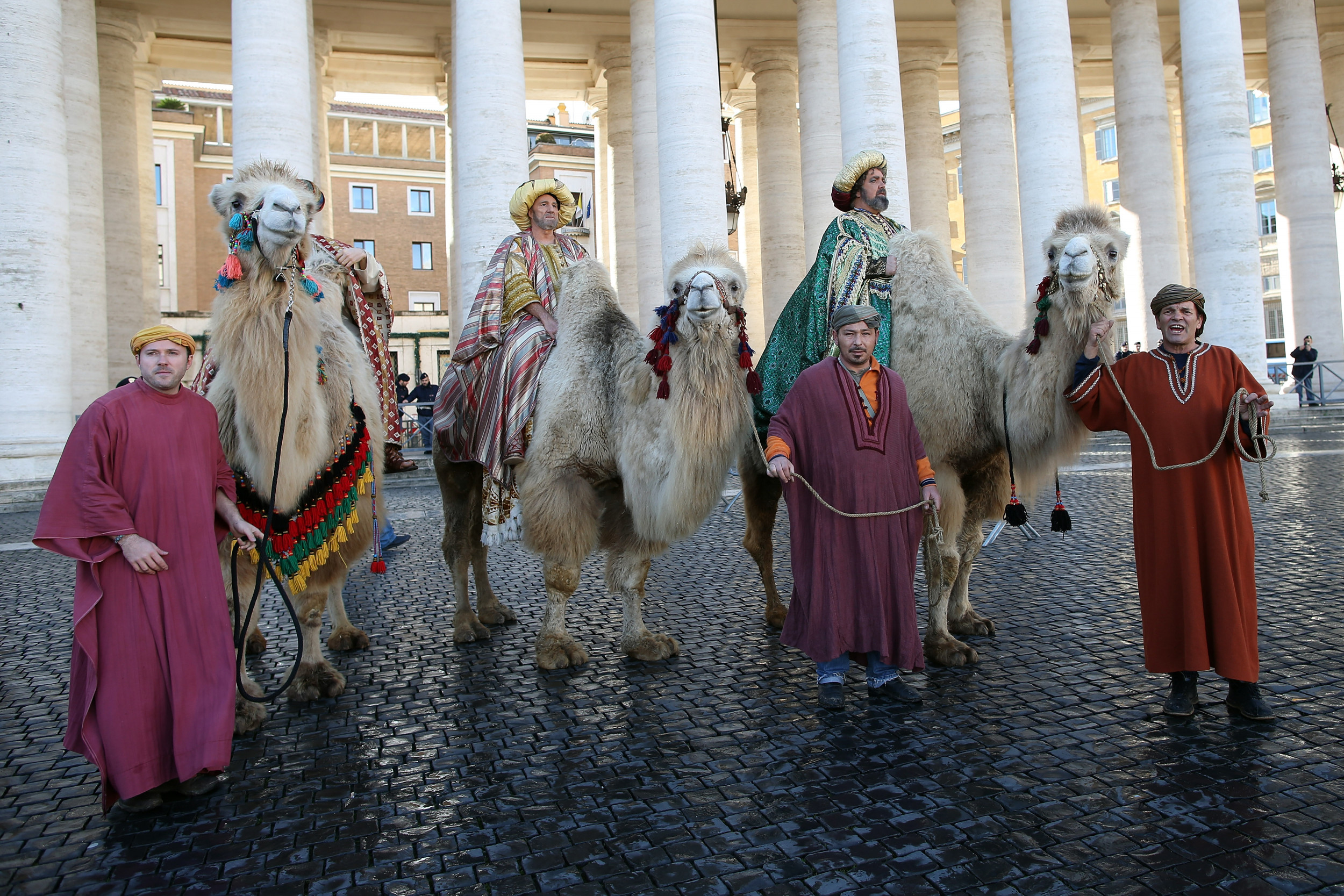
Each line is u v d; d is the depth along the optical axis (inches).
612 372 174.6
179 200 1469.0
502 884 97.7
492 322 189.8
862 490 150.6
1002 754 128.3
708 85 598.5
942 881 95.4
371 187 1710.1
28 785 130.1
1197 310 144.3
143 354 124.8
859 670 174.2
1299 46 890.1
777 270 936.3
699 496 163.8
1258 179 1595.7
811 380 158.2
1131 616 199.8
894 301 187.3
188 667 121.8
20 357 517.0
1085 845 101.9
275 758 136.7
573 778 125.9
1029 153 652.1
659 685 166.2
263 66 523.2
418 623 222.8
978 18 796.6
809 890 94.6
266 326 137.1
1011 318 794.8
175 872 103.1
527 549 180.9
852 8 608.4
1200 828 104.4
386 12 870.4
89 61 653.3
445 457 205.2
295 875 101.7
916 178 971.3
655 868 100.2
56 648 204.8
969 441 175.6
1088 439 166.2
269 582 269.1
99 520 117.0
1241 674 133.5
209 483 128.7
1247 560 138.3
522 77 580.7
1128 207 857.5
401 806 118.8
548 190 197.5
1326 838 101.2
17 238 514.9
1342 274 1034.1
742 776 124.5
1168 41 1033.5
